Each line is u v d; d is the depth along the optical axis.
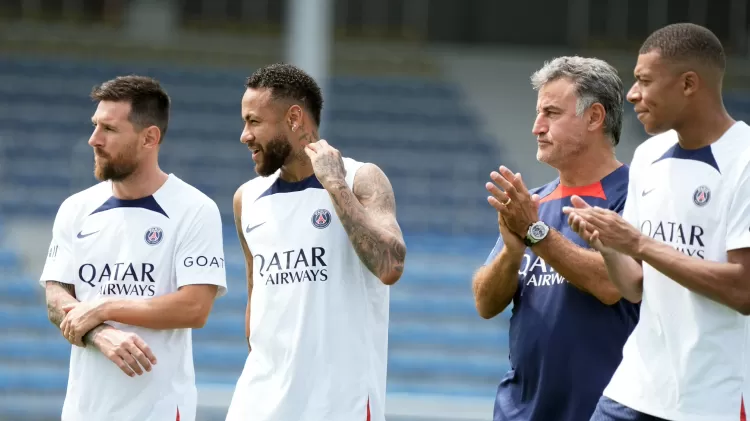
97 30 67.81
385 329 12.05
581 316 12.16
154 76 64.06
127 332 12.27
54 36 66.50
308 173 12.04
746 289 10.06
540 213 12.80
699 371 10.49
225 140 58.06
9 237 47.84
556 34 70.38
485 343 42.19
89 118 58.94
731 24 68.69
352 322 11.68
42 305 43.16
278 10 69.44
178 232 12.52
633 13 69.50
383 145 59.69
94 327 12.07
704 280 10.05
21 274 45.31
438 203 54.44
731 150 10.52
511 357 12.88
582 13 69.88
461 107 65.31
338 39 69.50
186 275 12.36
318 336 11.59
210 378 38.06
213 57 67.25
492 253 13.15
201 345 40.47
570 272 11.82
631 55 69.31
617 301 12.00
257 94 11.77
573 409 12.13
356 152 58.47
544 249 11.88
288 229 11.88
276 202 12.05
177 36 68.38
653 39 10.69
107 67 64.44
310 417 11.44
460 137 61.75
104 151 12.34
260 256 12.00
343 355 11.59
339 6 69.62
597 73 12.32
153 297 12.27
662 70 10.52
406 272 45.97
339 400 11.48
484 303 12.91
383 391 11.91
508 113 65.25
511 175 11.82
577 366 12.12
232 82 65.00
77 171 52.34
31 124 57.09
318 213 11.82
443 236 51.34
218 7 69.06
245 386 11.88
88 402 12.29
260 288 11.95
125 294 12.38
